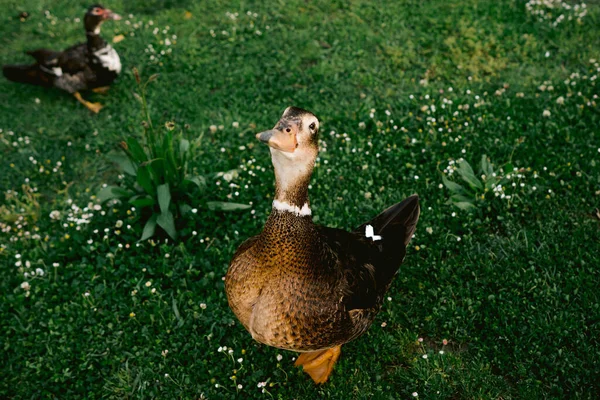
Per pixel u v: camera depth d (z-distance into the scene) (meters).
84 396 1.37
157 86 2.33
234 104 2.20
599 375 1.32
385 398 1.32
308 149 1.05
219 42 2.54
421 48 2.42
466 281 1.55
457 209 1.71
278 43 2.49
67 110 2.24
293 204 1.08
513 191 1.72
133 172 1.71
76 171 1.98
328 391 1.34
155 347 1.43
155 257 1.65
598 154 1.82
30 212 1.78
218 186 1.82
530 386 1.32
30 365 1.41
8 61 2.53
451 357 1.38
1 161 2.01
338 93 2.22
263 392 1.35
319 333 1.17
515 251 1.59
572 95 2.05
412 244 1.63
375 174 1.83
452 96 2.12
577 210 1.68
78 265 1.61
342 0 2.73
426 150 1.89
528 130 1.94
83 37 2.67
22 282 1.59
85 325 1.49
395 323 1.47
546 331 1.40
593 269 1.52
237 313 1.22
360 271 1.25
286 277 1.12
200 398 1.35
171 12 2.77
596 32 2.39
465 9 2.58
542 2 2.56
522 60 2.31
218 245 1.67
